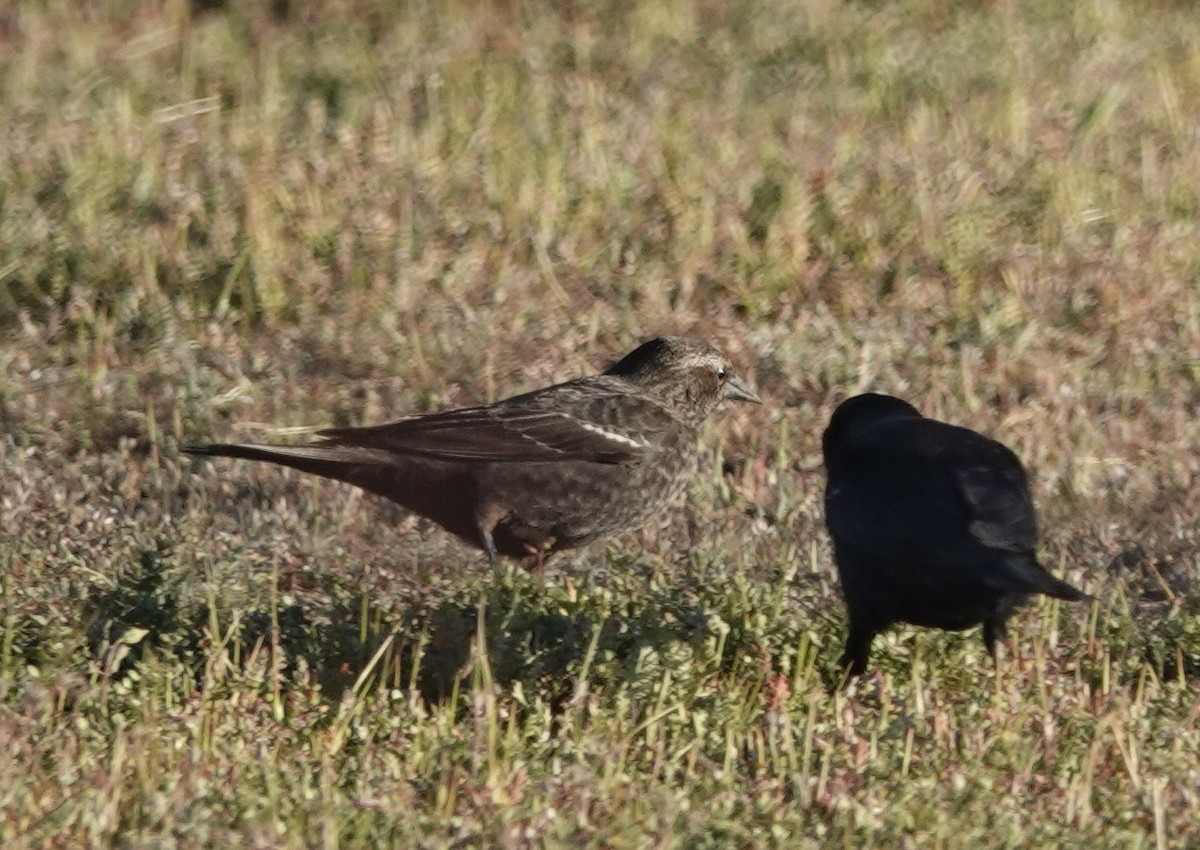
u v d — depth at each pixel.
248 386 13.68
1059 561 11.88
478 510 11.32
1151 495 12.94
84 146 17.08
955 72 20.45
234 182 16.30
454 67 20.27
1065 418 13.86
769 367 14.23
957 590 9.52
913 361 14.39
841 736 8.99
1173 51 21.66
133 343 14.18
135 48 20.84
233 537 11.72
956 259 15.56
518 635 9.70
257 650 9.29
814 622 10.47
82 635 9.45
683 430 11.96
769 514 12.57
